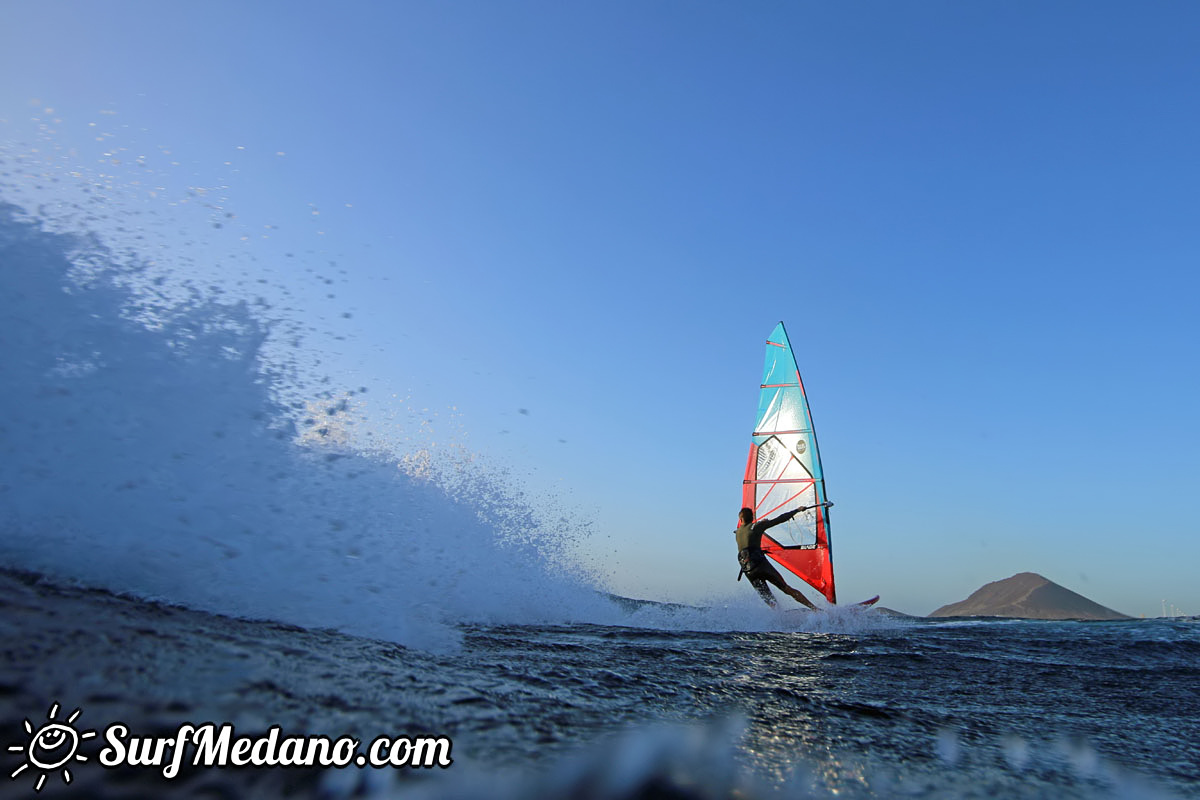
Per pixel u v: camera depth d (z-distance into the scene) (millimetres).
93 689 1368
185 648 1755
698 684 2703
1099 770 1740
